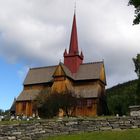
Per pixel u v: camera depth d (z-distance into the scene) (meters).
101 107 109.62
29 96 116.81
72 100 95.00
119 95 86.50
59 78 111.31
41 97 103.00
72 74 118.06
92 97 109.00
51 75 120.88
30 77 123.56
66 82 110.62
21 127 31.94
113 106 85.19
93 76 114.56
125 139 28.73
